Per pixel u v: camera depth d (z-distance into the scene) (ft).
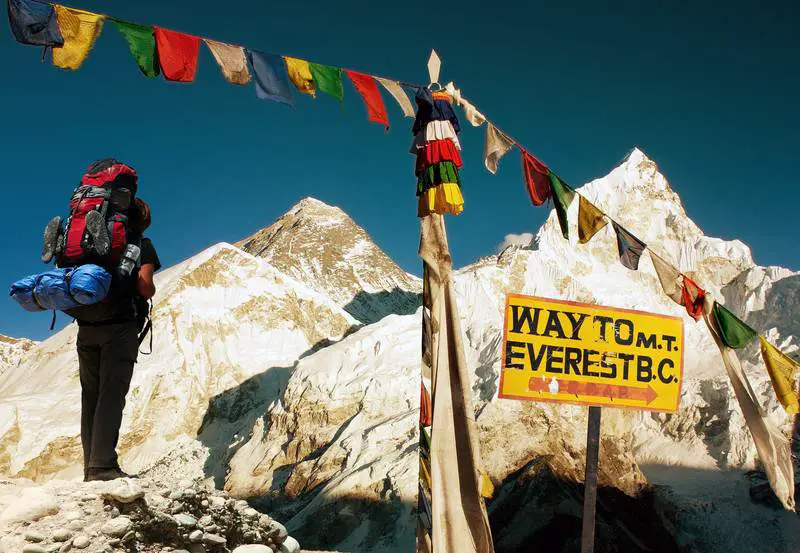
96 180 19.93
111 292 19.70
